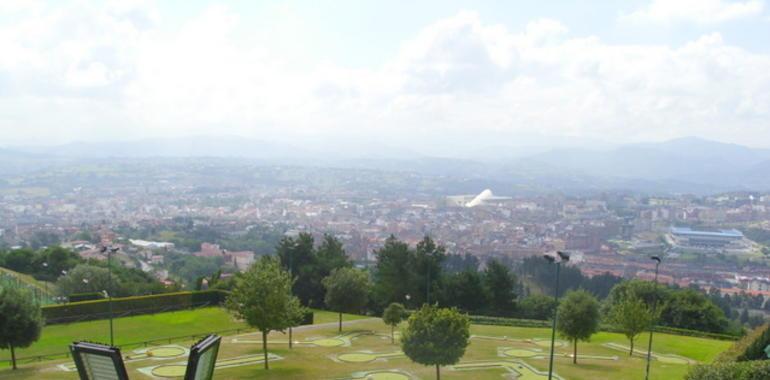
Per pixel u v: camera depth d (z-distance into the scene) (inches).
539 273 5580.7
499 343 2440.9
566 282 5378.9
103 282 3543.3
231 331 2539.4
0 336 1775.3
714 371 1390.3
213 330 2561.5
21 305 1825.8
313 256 3791.8
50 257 4564.5
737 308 4726.9
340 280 2655.0
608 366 2062.0
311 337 2453.2
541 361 2094.0
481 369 1943.9
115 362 991.6
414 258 3791.8
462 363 2015.3
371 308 3764.8
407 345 1651.1
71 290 3496.6
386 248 3809.1
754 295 4933.6
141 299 2918.3
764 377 1349.7
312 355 2080.5
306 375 1787.6
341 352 2146.9
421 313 1667.1
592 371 1971.0
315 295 3676.2
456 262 5767.7
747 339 1956.2
